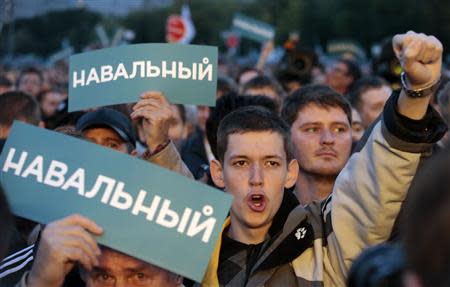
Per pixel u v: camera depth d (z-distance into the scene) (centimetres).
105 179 252
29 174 258
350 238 301
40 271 243
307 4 5022
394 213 288
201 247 247
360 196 293
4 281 311
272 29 1630
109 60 321
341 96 450
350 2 4719
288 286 309
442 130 276
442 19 4325
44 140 259
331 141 440
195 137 588
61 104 609
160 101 316
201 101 320
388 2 4547
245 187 313
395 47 267
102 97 320
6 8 1109
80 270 284
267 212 312
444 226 142
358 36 4669
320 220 321
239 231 315
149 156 319
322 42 4978
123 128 434
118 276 272
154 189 248
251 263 310
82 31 3494
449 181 143
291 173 330
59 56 2102
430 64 263
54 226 242
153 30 4541
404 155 278
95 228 244
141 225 248
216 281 306
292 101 452
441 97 291
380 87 656
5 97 559
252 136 315
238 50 4347
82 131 434
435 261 143
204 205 248
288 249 307
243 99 496
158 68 319
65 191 254
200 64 320
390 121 276
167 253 247
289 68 922
